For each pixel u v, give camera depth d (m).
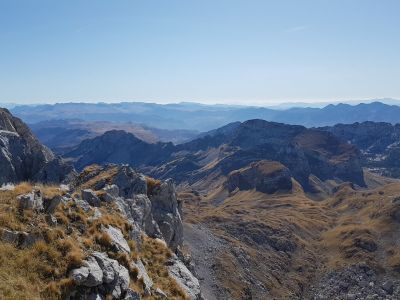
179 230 72.25
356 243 162.12
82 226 31.03
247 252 140.62
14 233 25.61
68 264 25.20
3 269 22.91
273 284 127.00
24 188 32.28
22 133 129.75
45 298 22.41
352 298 124.56
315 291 132.12
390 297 124.25
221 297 104.56
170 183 76.19
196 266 116.00
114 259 29.44
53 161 100.00
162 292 31.58
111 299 25.06
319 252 165.88
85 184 72.56
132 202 55.38
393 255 151.00
